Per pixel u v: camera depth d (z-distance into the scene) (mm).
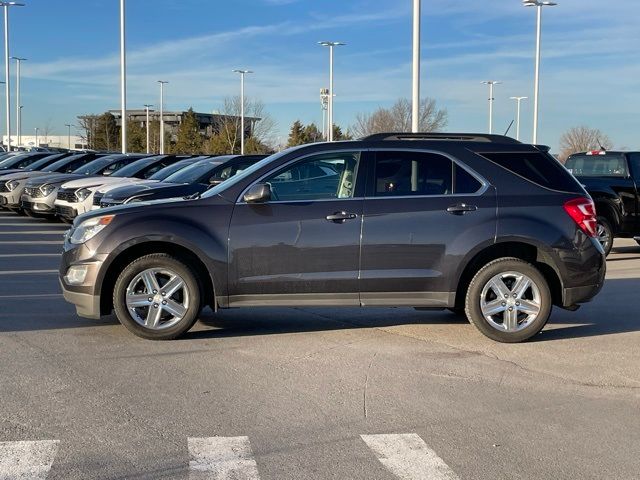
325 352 6453
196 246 6508
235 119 63125
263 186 6484
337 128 72125
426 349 6637
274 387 5426
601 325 7781
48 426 4551
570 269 6820
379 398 5227
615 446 4441
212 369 5852
